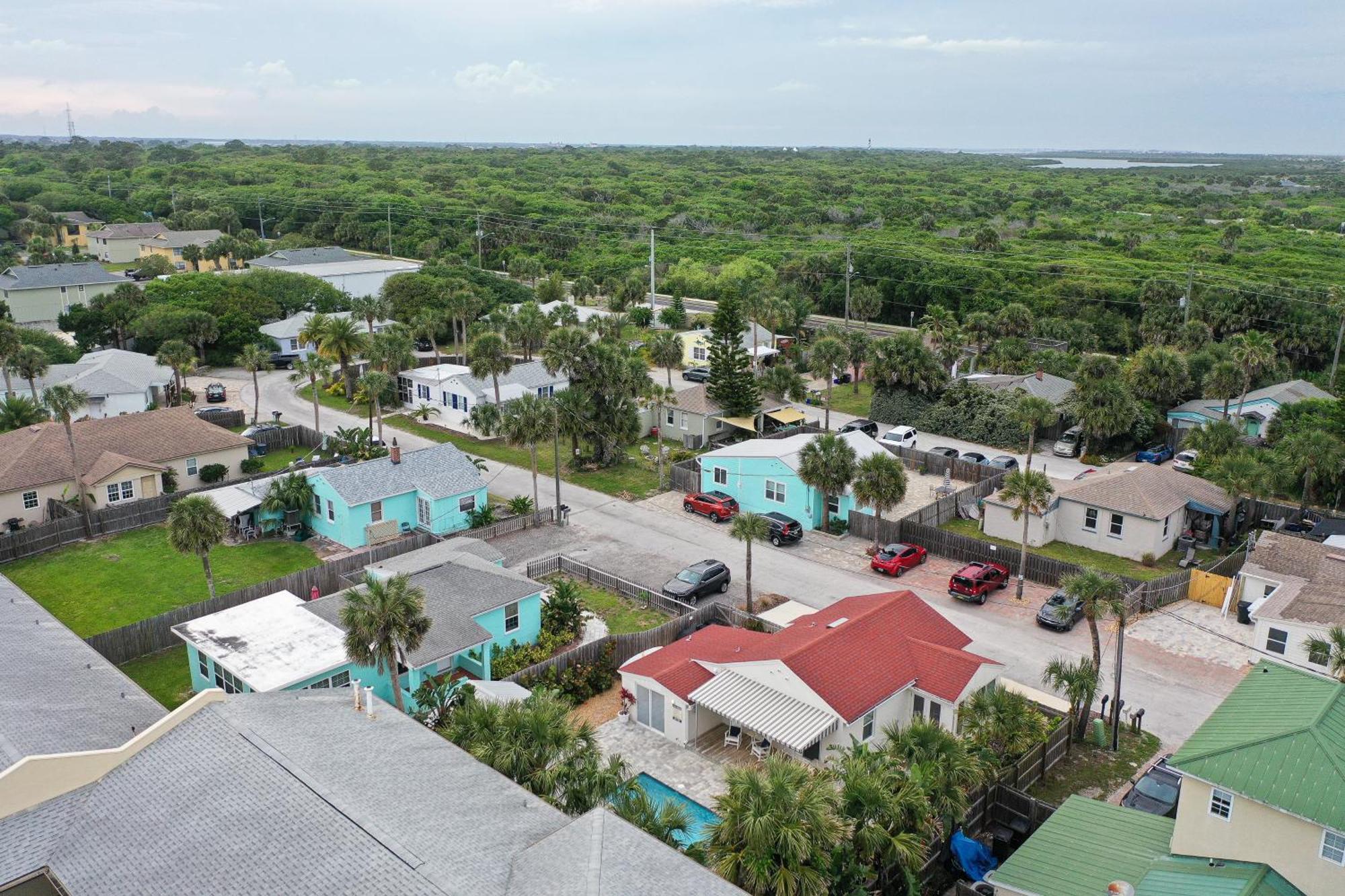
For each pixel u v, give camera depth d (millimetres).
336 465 56000
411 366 77062
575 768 23984
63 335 97250
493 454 65438
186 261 139750
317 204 178000
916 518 51562
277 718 24719
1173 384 68562
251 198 184250
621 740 32094
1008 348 83312
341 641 33000
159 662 37594
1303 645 34031
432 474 51844
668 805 23812
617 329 92062
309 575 42406
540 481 60500
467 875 18312
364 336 77312
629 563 47500
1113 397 63219
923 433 71688
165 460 56438
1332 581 39344
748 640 34406
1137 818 24125
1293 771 20531
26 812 21359
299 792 20781
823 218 189625
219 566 47000
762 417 70750
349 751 23344
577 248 159625
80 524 49719
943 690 30609
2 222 160000
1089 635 39969
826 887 20422
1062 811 24703
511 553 48500
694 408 68188
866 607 35281
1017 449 67375
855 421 73625
